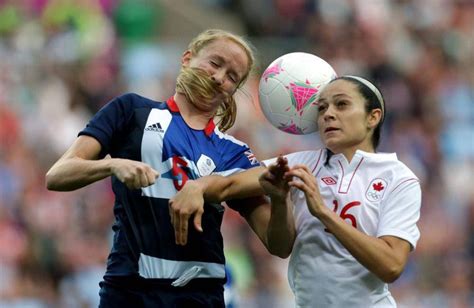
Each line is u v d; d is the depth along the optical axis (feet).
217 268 63.77
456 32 204.13
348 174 64.03
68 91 175.11
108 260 63.82
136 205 62.64
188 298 62.64
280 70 67.46
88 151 62.59
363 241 59.72
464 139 181.68
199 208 59.77
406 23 203.21
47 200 151.12
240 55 65.00
